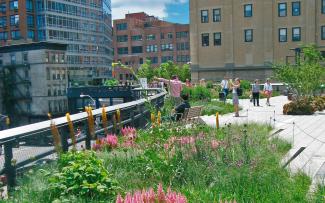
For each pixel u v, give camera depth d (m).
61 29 116.50
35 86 87.38
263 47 63.78
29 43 86.62
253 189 5.95
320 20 61.72
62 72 92.06
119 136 9.39
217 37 65.81
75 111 63.22
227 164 7.02
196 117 14.99
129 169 6.83
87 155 6.32
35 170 6.11
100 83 133.62
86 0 127.69
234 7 64.69
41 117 87.31
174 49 136.62
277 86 48.50
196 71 67.12
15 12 107.69
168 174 6.43
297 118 19.62
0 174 5.54
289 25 62.94
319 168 8.25
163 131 8.75
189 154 7.35
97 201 5.31
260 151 8.31
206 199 5.43
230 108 24.75
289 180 6.73
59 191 5.51
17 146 5.79
